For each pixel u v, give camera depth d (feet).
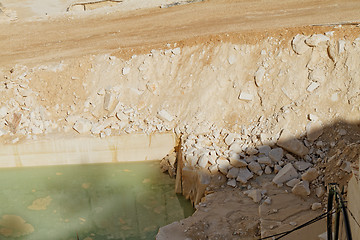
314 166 33.73
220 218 31.04
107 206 36.78
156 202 36.96
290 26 43.11
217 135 38.86
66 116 43.86
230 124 39.55
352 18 42.24
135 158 41.78
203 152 36.83
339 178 29.94
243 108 40.04
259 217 30.30
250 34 42.39
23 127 43.62
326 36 38.88
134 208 36.32
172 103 42.19
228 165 35.45
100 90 44.09
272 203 31.24
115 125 42.14
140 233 33.09
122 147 41.37
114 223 34.55
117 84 44.24
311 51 39.17
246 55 41.70
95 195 38.32
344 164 30.04
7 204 37.83
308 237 26.71
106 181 39.83
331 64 38.24
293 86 38.75
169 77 43.68
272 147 36.52
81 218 35.37
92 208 36.63
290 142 35.68
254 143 37.06
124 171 40.96
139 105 42.93
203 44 43.80
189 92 42.16
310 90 37.91
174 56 44.27
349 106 36.09
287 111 37.68
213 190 34.63
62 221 35.12
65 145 41.81
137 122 42.01
